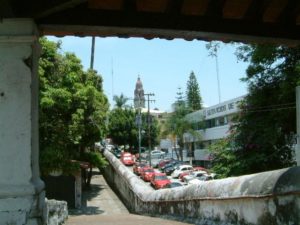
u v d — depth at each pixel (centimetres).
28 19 533
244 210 744
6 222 506
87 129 2614
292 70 2133
